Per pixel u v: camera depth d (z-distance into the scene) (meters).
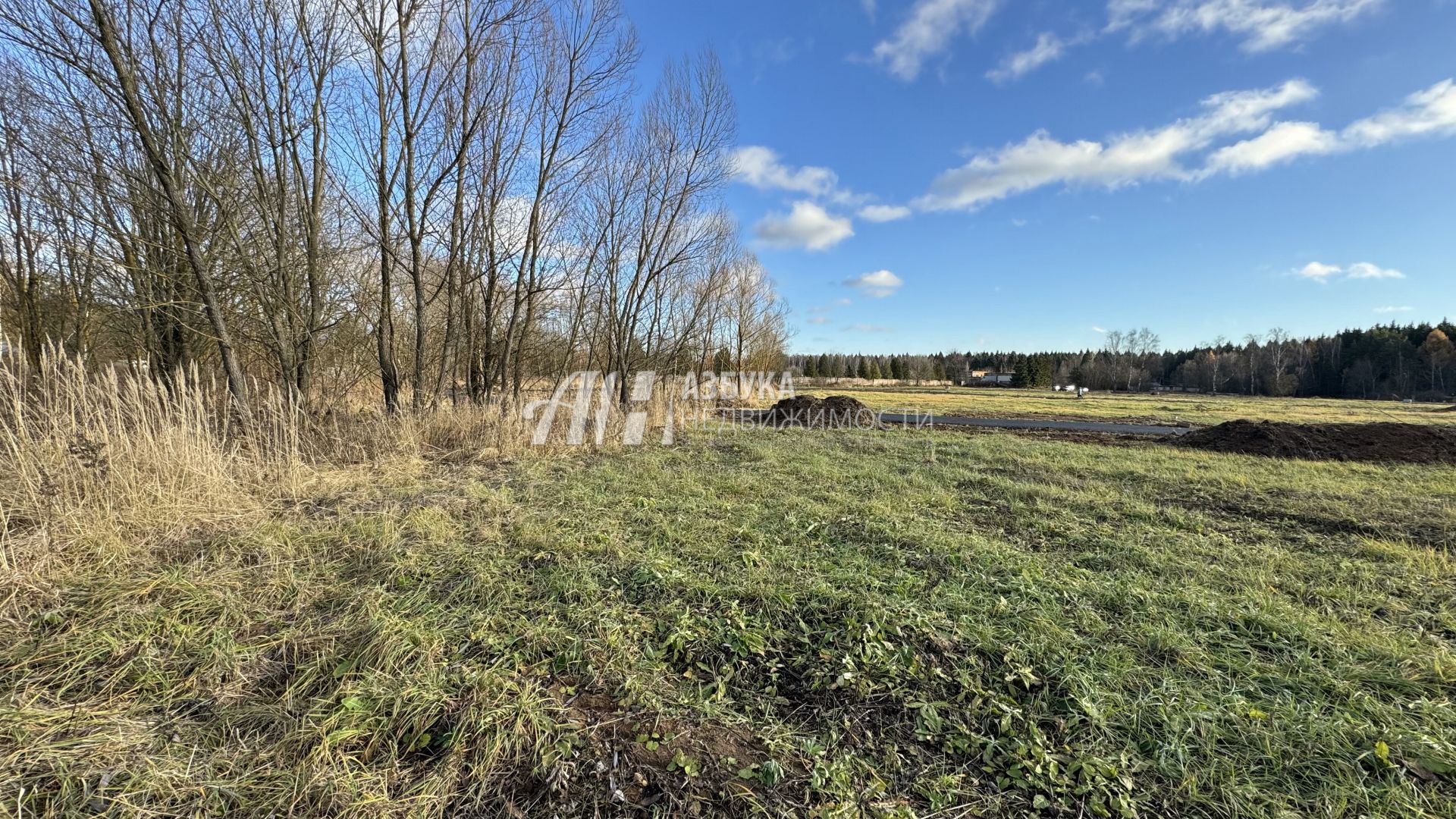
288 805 1.61
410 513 4.26
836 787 1.69
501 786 1.72
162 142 5.97
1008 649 2.36
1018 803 1.67
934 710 2.04
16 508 3.48
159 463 4.16
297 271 7.84
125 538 3.47
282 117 6.77
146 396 4.81
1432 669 2.25
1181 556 3.62
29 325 9.05
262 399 7.36
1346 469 6.88
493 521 4.21
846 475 6.12
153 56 5.87
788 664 2.37
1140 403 25.91
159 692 2.13
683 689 2.20
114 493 3.73
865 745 1.90
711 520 4.31
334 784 1.65
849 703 2.12
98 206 7.04
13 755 1.71
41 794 1.61
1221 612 2.75
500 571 3.25
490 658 2.36
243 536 3.64
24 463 3.70
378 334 9.20
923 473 6.29
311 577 3.15
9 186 6.54
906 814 1.61
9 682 2.13
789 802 1.65
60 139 6.10
